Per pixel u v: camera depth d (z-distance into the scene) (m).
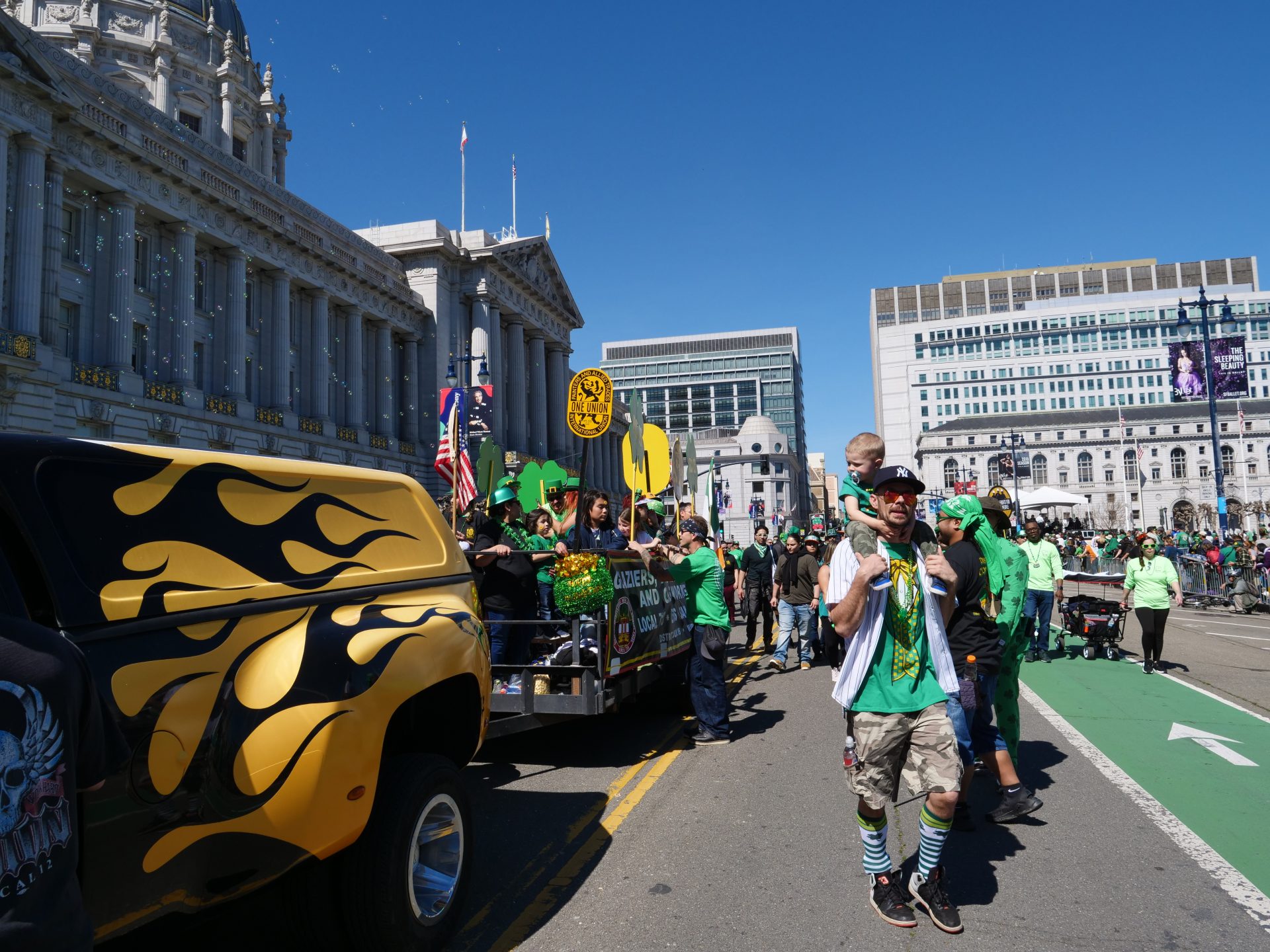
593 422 8.77
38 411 27.17
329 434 44.41
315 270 44.44
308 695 2.84
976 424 123.81
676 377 161.25
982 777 6.34
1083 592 27.62
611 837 5.01
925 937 3.63
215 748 2.52
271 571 3.00
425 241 54.19
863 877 4.34
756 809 5.52
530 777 6.39
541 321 69.38
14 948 1.59
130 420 31.33
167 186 34.47
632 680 7.36
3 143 26.66
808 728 8.06
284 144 61.19
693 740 7.53
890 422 143.88
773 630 16.84
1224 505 25.52
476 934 3.72
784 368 157.88
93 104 30.16
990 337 140.38
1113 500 111.00
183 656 2.49
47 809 1.69
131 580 2.45
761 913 3.90
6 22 25.97
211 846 2.49
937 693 3.80
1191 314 132.12
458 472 15.21
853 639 3.85
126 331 32.03
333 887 3.18
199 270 37.88
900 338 144.25
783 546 15.36
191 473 2.83
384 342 51.66
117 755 1.98
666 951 3.53
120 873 2.21
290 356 43.75
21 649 1.72
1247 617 19.92
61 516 2.34
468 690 3.93
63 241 30.78
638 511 10.93
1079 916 3.83
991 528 5.42
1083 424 117.69
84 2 48.38
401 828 3.24
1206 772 6.34
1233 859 4.54
